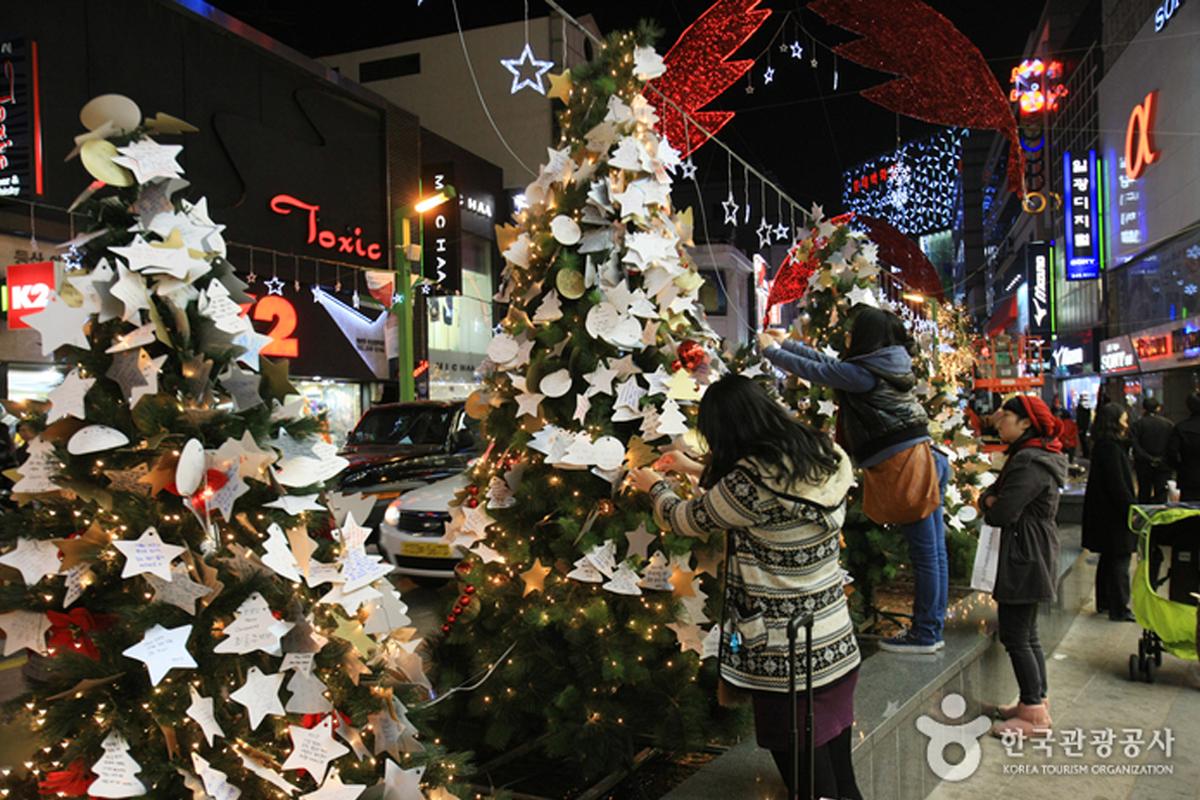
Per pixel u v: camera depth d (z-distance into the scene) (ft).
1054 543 14.53
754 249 117.08
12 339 35.37
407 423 33.06
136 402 7.57
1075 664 19.27
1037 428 14.39
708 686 11.78
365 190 58.90
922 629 14.48
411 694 9.37
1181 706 16.46
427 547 23.56
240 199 48.67
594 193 11.57
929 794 12.66
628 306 11.48
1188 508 17.62
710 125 18.53
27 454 8.21
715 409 8.29
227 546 7.98
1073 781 13.11
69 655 7.38
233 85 48.83
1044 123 110.42
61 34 38.45
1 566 8.12
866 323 13.24
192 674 7.66
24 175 35.12
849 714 8.37
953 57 16.79
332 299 54.19
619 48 12.48
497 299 13.10
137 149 7.93
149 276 7.87
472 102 82.74
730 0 16.69
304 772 8.23
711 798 9.70
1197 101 70.33
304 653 8.06
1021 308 155.94
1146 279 85.81
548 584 11.61
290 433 8.52
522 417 12.15
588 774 11.17
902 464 13.03
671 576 10.93
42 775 7.82
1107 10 98.94
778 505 8.04
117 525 7.67
